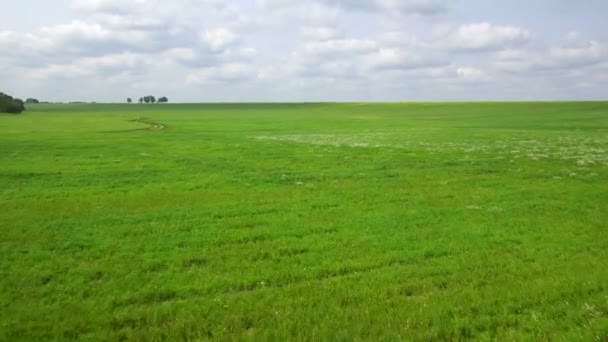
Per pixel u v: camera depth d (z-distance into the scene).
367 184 25.78
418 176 28.72
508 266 11.66
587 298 9.08
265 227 16.12
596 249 13.12
